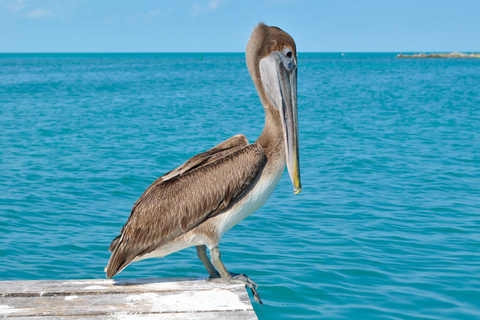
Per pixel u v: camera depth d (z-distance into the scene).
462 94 40.22
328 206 9.84
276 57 4.59
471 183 11.73
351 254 7.26
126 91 46.16
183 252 7.54
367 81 61.09
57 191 10.93
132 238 4.31
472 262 6.95
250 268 6.73
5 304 4.07
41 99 37.28
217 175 4.33
